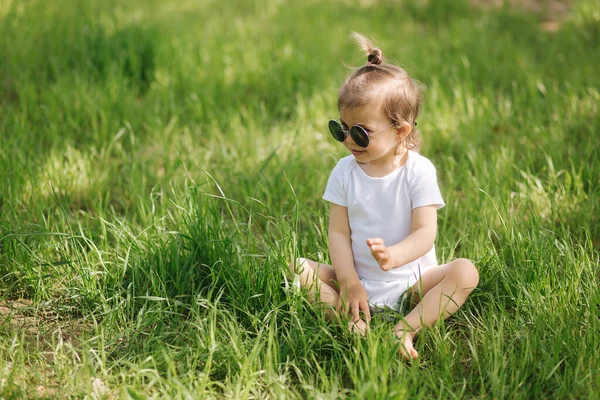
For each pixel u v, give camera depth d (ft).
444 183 14.83
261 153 15.80
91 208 14.10
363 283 10.42
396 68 10.11
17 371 9.08
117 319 10.41
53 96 17.80
